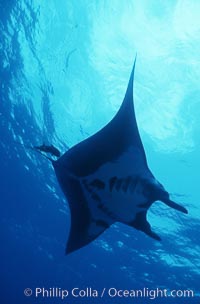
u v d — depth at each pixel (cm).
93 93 962
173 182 1056
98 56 927
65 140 1039
